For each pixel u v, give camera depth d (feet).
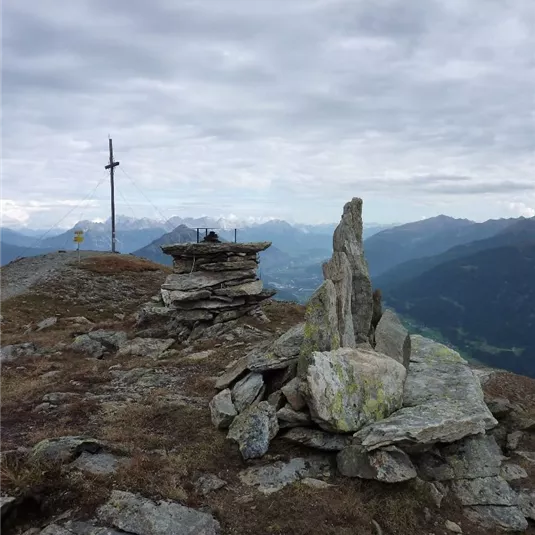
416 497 37.76
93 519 31.78
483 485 40.73
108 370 72.74
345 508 35.24
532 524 38.22
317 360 44.42
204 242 106.11
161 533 30.68
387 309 70.79
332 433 42.80
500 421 55.83
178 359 76.79
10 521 31.45
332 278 57.88
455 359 61.11
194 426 48.49
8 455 38.68
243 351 78.48
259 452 41.88
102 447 41.16
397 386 49.21
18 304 149.48
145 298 168.86
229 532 32.24
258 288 102.53
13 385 66.90
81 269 193.36
